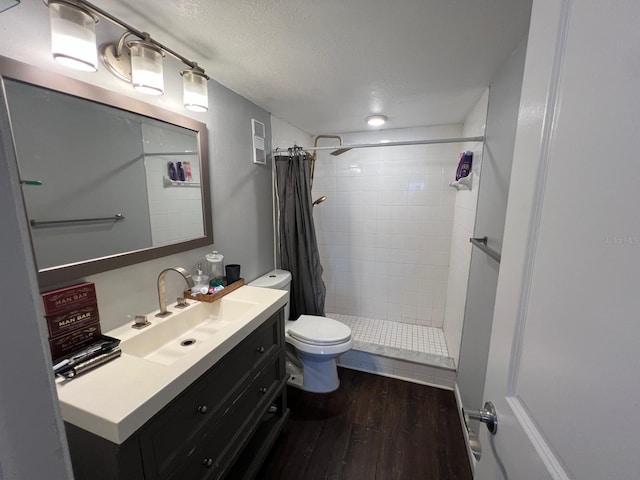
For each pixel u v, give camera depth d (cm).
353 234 291
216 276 159
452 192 255
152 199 123
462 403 177
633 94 30
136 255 115
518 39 112
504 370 58
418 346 241
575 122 40
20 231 28
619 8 32
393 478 140
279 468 145
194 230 146
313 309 227
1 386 27
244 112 182
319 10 96
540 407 45
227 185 169
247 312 128
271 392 146
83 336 96
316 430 169
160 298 122
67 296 91
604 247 33
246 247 193
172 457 85
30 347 29
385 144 192
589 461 34
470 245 181
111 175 106
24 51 81
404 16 99
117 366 86
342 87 164
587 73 38
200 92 123
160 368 86
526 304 52
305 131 273
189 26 105
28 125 82
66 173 92
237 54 126
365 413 184
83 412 70
